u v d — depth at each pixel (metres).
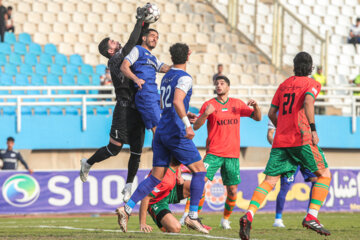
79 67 66.00
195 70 69.06
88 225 33.31
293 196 48.62
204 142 54.06
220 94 29.02
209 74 69.38
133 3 77.81
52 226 32.38
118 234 24.59
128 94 23.73
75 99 59.72
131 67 23.59
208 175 28.67
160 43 71.88
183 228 28.67
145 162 54.03
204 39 74.94
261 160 58.12
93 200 46.72
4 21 65.69
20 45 65.94
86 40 71.50
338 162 59.12
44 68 64.44
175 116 21.20
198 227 22.84
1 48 64.56
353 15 84.19
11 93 59.69
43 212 45.75
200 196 22.31
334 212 48.94
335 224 33.78
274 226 31.70
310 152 20.34
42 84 62.28
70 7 74.56
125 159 55.16
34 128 52.09
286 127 20.52
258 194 20.08
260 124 56.09
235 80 68.69
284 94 20.75
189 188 24.34
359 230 28.34
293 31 66.81
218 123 28.78
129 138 24.08
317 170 20.62
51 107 56.69
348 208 49.94
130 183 24.56
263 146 56.06
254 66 71.00
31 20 71.62
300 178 48.88
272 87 56.22
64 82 63.50
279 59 68.62
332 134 57.72
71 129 52.75
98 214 47.81
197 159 21.72
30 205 45.56
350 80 68.25
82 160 24.67
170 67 24.00
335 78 74.56
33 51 66.12
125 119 23.80
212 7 79.62
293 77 20.88
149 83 23.44
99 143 53.16
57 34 70.38
